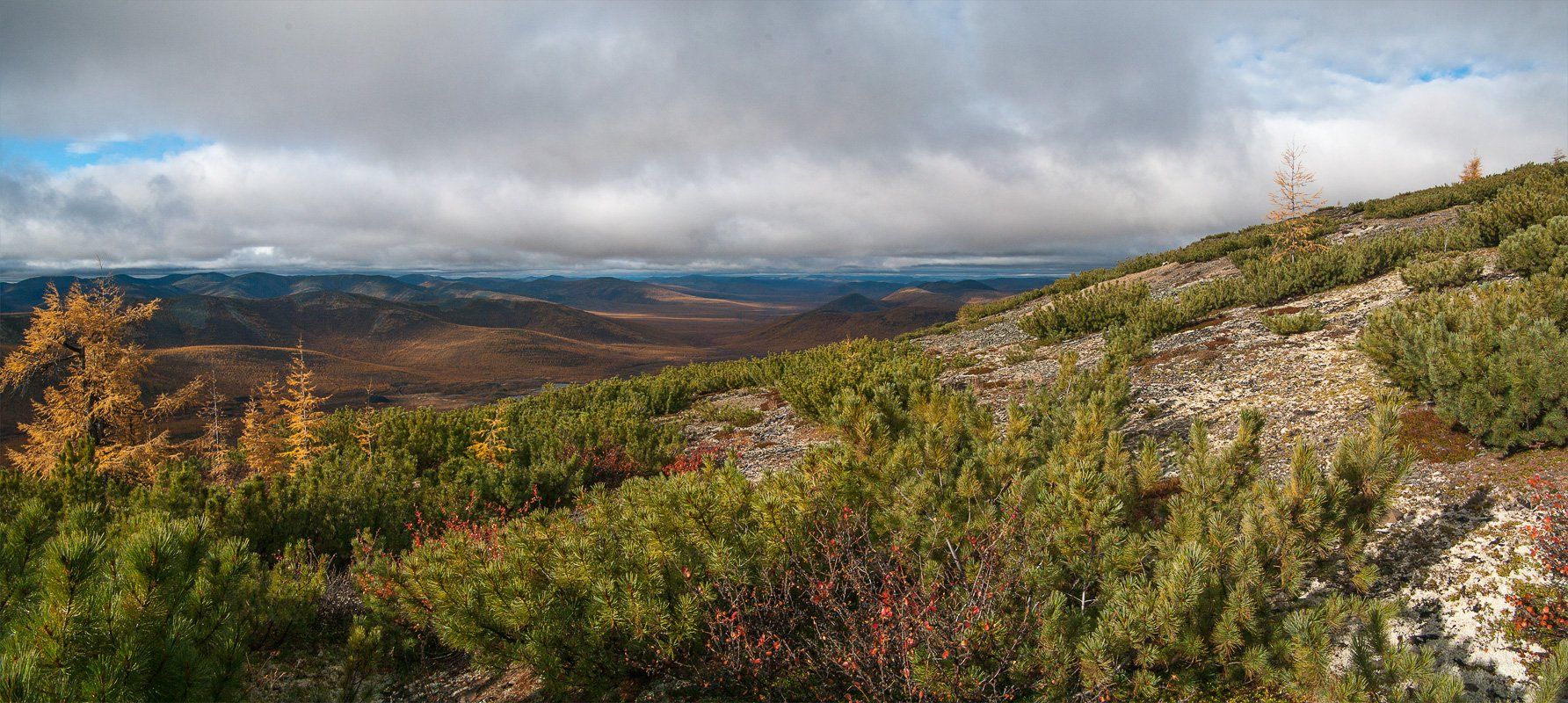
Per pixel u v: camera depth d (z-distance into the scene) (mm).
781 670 4863
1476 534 6020
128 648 3404
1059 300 25453
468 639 5031
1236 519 5359
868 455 6953
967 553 5066
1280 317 15719
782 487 5965
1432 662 3803
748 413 18234
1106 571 4906
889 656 4375
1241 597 4285
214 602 4633
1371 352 9586
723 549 5113
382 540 9172
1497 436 7230
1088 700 4219
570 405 23188
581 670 4906
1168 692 4406
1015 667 4199
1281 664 4273
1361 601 4238
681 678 5102
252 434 26094
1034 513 5328
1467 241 20234
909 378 16391
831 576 4895
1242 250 32344
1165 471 8953
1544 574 5242
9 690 3041
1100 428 7691
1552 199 19359
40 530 4219
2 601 3955
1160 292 31266
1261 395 11555
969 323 33906
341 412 21578
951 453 7133
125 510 8719
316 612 6672
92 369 30328
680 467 12750
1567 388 6746
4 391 29703
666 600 5125
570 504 12141
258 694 5477
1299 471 5055
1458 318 9305
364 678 5895
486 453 14594
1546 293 9609
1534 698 4008
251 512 8719
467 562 5527
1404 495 7035
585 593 5094
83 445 10109
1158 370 15023
